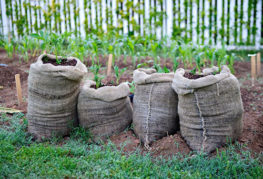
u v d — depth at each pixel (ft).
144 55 21.79
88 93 11.17
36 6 29.40
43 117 11.38
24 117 13.20
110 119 11.62
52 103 11.19
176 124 11.66
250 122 12.67
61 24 29.63
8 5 29.94
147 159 9.96
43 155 9.93
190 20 27.76
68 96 11.31
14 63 20.92
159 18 28.14
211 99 10.01
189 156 10.32
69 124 11.82
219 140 10.50
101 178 8.78
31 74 11.10
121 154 10.61
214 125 10.34
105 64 20.77
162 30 27.78
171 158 10.37
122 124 11.98
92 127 11.66
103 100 11.26
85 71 11.42
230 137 10.62
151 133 11.27
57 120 11.50
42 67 10.61
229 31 28.32
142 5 28.55
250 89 16.74
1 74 18.17
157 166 9.55
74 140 11.60
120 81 16.94
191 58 20.86
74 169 9.25
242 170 9.45
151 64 20.99
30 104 11.50
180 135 11.28
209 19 27.94
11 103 14.56
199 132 10.52
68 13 29.25
